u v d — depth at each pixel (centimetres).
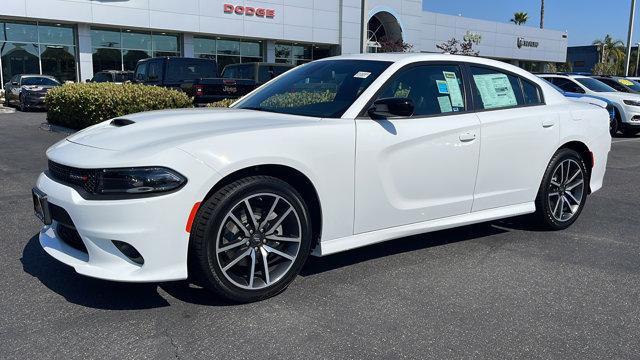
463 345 307
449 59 457
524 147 480
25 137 1133
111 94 1116
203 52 2942
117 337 307
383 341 309
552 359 296
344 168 373
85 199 313
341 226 381
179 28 2720
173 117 387
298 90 443
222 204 326
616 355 302
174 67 1452
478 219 460
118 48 2642
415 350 301
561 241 507
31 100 1944
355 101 395
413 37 3775
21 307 342
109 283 380
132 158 311
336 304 356
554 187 525
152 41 2752
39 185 359
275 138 345
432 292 379
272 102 440
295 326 324
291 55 3334
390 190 400
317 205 375
